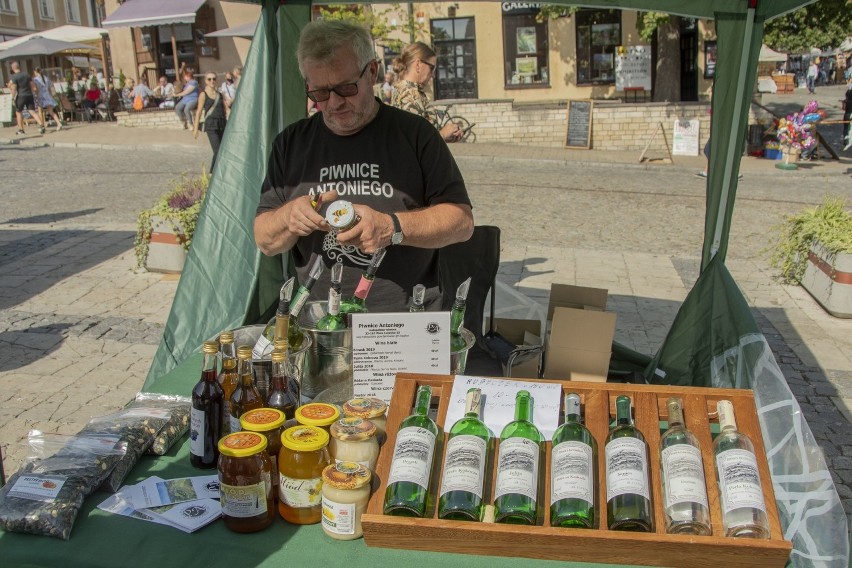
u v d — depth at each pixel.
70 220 9.55
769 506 1.68
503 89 19.12
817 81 35.81
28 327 5.89
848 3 13.88
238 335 2.40
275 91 3.63
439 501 1.72
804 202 11.09
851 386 5.10
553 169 14.13
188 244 7.08
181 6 14.34
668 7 3.36
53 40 21.59
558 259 8.05
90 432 2.08
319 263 2.17
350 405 1.91
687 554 1.63
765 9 3.21
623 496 1.67
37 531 1.77
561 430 1.83
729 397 1.94
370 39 2.49
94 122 20.66
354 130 2.55
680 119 15.81
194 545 1.74
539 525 1.71
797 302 6.84
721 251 3.42
